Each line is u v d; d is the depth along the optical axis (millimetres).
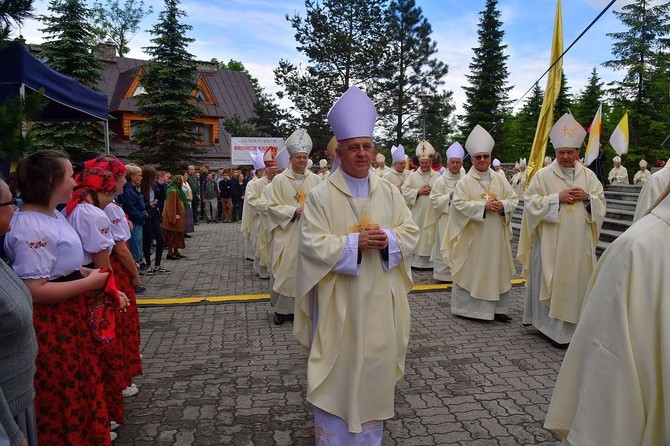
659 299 1838
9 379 2494
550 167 6289
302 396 4688
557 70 12844
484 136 7086
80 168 4652
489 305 6914
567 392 2086
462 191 7035
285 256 6586
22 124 4188
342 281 3445
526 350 5871
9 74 6043
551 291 5961
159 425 4168
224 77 38469
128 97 31203
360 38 29969
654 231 1902
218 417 4301
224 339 6324
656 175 4406
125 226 4391
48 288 2936
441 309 7664
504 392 4734
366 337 3408
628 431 1841
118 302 3256
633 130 36031
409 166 19328
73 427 3074
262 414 4352
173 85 24500
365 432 3436
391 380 3477
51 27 20188
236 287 9422
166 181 16047
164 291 9094
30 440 2703
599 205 5934
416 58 32938
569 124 6113
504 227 6945
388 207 3664
